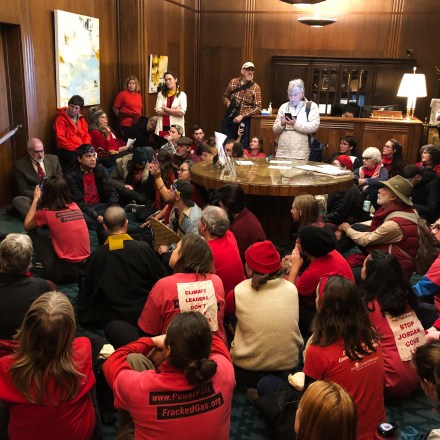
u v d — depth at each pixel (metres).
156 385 1.47
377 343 1.89
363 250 3.49
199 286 2.16
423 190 4.60
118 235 2.78
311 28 8.85
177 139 5.45
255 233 3.32
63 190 3.44
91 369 1.76
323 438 1.23
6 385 1.59
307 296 2.73
